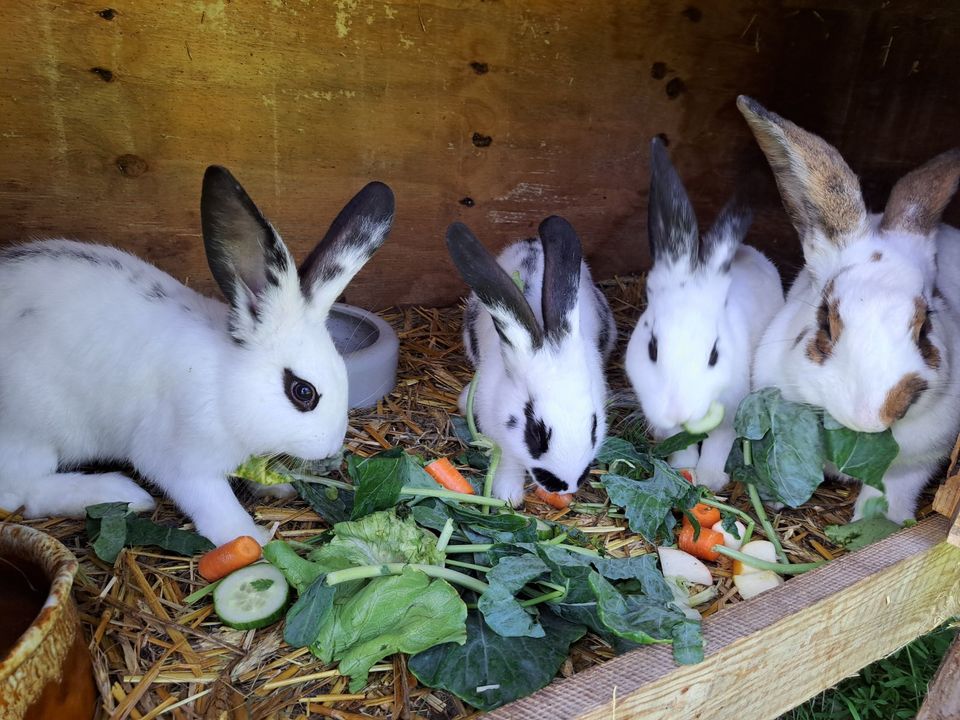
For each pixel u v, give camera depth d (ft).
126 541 1.57
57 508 1.67
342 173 2.36
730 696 1.30
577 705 1.12
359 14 2.19
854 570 1.43
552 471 1.68
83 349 1.63
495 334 2.05
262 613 1.42
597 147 2.65
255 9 2.08
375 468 1.59
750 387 1.94
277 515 1.74
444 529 1.54
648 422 1.97
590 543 1.71
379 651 1.31
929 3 2.48
